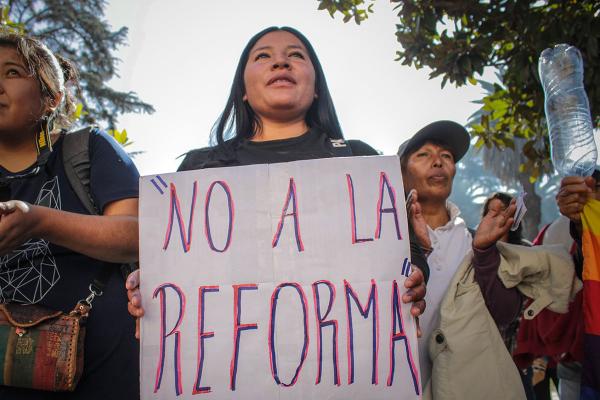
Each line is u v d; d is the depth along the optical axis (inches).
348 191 86.7
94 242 85.7
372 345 82.7
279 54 101.7
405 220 85.7
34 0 834.2
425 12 193.3
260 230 86.2
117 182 93.1
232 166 90.3
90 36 871.7
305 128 105.2
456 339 104.2
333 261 84.8
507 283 102.6
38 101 94.3
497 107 230.4
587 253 96.9
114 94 895.1
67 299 90.7
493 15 191.8
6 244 78.2
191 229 87.0
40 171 94.0
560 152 100.9
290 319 83.5
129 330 93.8
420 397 81.3
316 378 81.9
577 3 179.2
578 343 107.3
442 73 205.2
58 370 85.4
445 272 123.2
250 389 82.2
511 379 103.6
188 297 85.0
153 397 83.1
